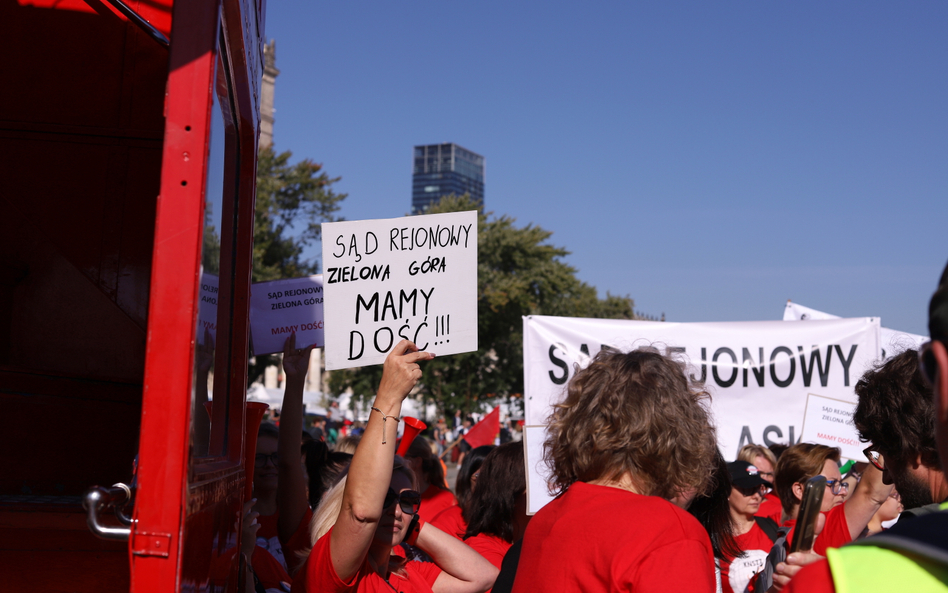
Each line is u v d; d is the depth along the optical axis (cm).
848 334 611
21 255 273
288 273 2664
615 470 189
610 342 593
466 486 494
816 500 179
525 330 593
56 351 272
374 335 268
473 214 278
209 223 170
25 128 277
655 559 162
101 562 183
